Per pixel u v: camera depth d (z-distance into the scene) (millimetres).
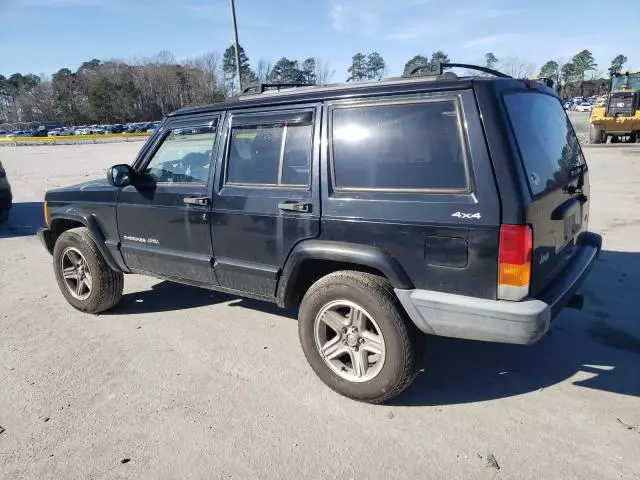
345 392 3154
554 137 3293
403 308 2889
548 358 3607
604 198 9117
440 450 2670
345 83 3174
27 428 2984
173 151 3977
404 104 2832
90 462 2674
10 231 8695
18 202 11727
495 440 2734
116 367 3695
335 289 3027
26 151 31641
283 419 2994
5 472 2619
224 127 3627
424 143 2770
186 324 4453
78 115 92188
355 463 2598
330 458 2641
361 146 2982
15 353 3973
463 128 2633
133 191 4168
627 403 3035
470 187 2613
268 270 3412
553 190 2906
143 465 2639
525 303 2551
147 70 97250
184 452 2727
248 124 3490
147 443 2814
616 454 2584
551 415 2938
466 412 3002
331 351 3191
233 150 3582
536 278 2686
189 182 3840
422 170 2771
